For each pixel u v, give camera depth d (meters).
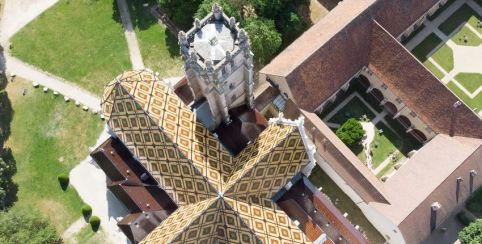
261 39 82.94
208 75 54.56
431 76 76.44
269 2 84.00
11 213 77.62
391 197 73.25
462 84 88.25
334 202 82.12
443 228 80.25
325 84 78.81
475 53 89.56
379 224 76.69
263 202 66.94
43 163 87.00
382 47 79.44
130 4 95.62
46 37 94.75
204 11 82.81
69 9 96.25
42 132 88.75
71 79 91.69
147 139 68.25
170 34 93.06
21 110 90.38
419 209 70.56
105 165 75.62
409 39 90.62
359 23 77.69
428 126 79.25
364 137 85.19
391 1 79.25
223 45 53.62
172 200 70.94
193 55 53.03
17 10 96.75
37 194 85.38
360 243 70.38
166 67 91.12
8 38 95.06
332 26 79.06
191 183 66.69
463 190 73.75
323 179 83.25
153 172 69.44
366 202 74.75
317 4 93.44
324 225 70.44
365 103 87.06
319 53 76.00
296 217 70.12
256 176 65.19
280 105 79.31
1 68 93.12
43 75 92.25
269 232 63.62
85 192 85.06
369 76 83.81
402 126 85.56
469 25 90.94
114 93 67.69
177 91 76.94
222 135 74.00
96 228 83.06
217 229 65.69
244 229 62.88
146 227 70.88
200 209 63.44
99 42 93.69
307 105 78.19
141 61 91.75
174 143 65.94
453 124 76.50
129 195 71.62
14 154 87.81
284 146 65.38
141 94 67.31
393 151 84.62
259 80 83.75
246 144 73.75
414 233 71.00
